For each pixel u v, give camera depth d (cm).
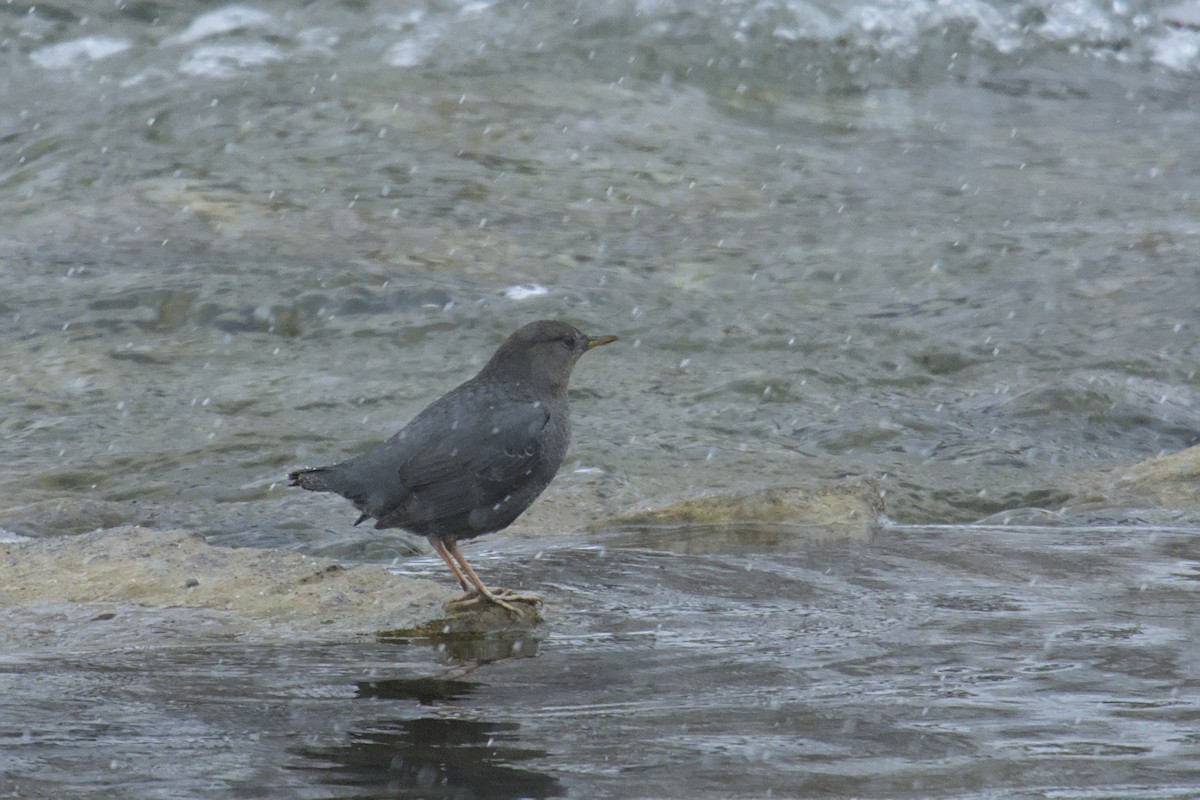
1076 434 1444
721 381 1577
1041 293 1936
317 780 512
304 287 1797
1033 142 2791
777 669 664
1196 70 3291
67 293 1769
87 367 1566
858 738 559
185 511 1128
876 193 2427
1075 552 923
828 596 812
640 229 2183
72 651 692
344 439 1368
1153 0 3512
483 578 856
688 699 617
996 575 860
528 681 648
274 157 2361
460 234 2089
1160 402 1520
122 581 804
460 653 695
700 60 3031
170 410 1451
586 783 509
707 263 2042
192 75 2784
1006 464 1338
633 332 1741
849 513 1058
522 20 3120
